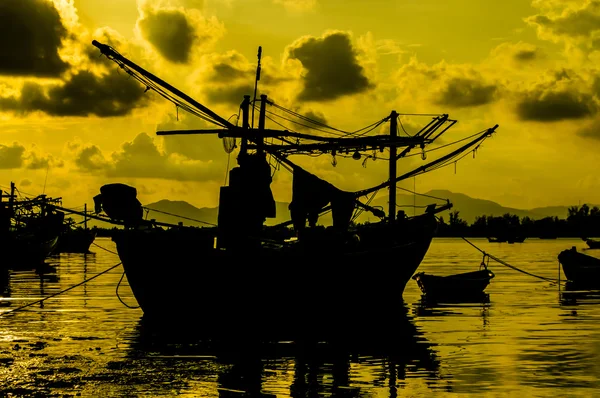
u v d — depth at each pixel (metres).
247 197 51.00
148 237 48.34
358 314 50.72
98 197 49.53
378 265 53.94
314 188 54.22
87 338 39.09
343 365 32.44
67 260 122.38
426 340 38.72
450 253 165.75
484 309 52.34
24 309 51.53
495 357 33.94
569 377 29.94
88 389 28.14
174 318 48.62
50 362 32.75
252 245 50.47
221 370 31.42
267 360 33.47
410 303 57.12
